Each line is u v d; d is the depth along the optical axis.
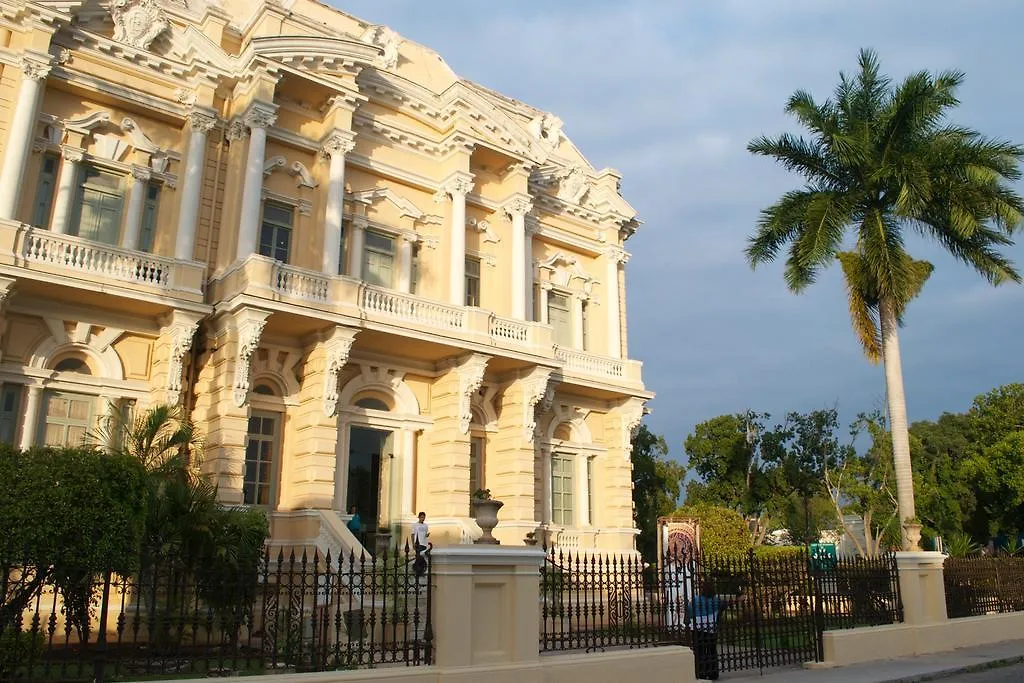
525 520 23.61
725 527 28.20
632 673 11.48
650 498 45.00
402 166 24.52
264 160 21.69
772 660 14.59
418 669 9.59
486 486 24.36
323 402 20.00
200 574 10.55
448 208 24.77
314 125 22.81
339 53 22.22
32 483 9.80
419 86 24.86
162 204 20.72
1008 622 19.81
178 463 14.74
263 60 20.92
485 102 25.19
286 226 22.08
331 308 19.89
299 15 23.27
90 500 10.05
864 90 24.77
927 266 23.91
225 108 21.78
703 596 13.56
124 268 18.56
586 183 29.53
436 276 24.69
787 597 16.30
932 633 17.41
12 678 9.70
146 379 19.31
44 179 19.22
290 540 19.55
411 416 22.84
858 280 23.17
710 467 50.56
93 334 18.78
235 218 20.66
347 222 23.34
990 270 23.86
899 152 23.75
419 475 22.97
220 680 8.76
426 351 22.45
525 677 10.22
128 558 10.07
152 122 20.88
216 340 19.88
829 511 52.00
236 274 19.56
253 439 20.11
